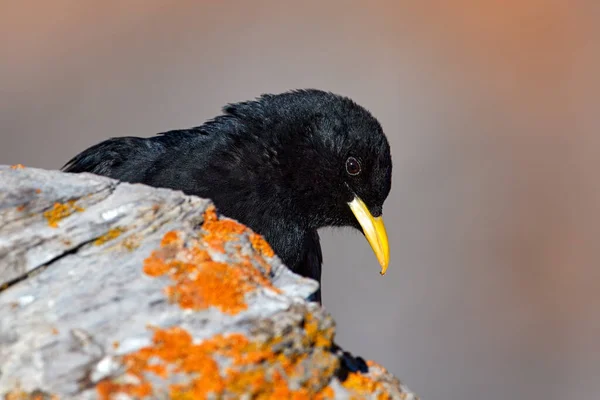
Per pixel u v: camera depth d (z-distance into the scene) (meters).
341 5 21.88
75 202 6.29
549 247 18.84
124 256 5.99
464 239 18.62
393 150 19.95
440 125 20.58
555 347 17.33
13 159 18.64
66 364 5.26
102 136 19.08
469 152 20.03
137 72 20.09
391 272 17.67
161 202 6.35
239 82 20.42
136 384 5.15
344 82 20.78
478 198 19.36
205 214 6.40
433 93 20.98
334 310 16.73
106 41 20.56
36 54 20.00
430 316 17.05
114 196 6.39
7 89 19.50
